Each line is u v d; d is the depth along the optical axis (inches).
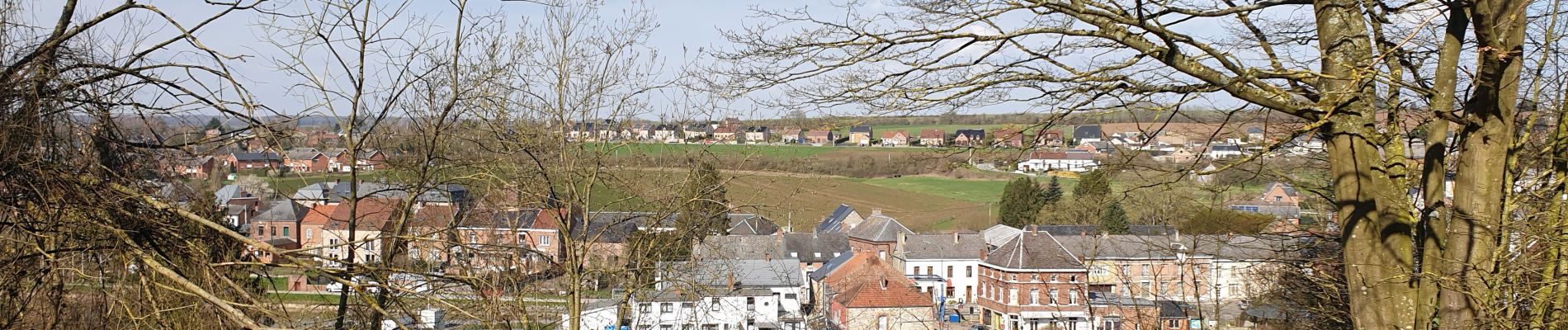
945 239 1747.0
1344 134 247.1
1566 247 292.5
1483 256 252.8
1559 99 335.0
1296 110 246.8
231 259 231.5
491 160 462.9
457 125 449.7
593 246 616.4
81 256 231.9
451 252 303.7
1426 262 263.1
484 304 242.2
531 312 481.7
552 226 671.1
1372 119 246.1
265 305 217.5
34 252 221.0
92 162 230.4
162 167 251.4
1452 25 244.7
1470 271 250.7
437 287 240.4
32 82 220.2
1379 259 246.2
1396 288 248.1
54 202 218.4
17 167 213.5
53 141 229.6
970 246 1728.6
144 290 224.1
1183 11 254.4
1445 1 232.5
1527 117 350.3
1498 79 235.0
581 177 546.6
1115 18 244.1
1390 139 254.2
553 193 511.5
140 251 199.3
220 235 236.5
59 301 226.4
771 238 1491.1
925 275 1723.7
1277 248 450.3
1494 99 241.6
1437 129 263.9
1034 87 269.1
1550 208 310.8
